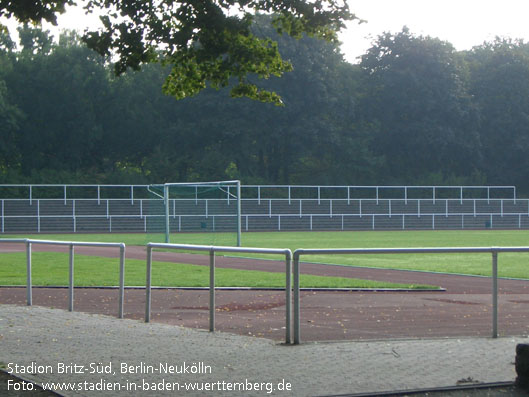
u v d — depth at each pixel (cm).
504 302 1491
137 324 1162
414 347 941
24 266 2397
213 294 1088
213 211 6075
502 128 8450
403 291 1694
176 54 1202
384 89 8338
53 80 7512
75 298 1553
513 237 4878
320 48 7738
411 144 8262
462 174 8625
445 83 8200
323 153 8275
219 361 853
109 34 1144
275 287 1744
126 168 7956
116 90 7944
